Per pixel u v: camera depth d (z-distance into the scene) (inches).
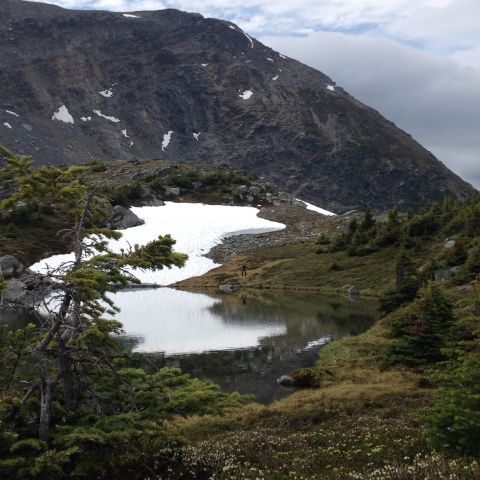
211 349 1456.7
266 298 2728.8
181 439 512.7
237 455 538.6
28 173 468.8
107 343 454.9
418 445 518.0
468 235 2785.4
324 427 683.4
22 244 3378.4
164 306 2418.8
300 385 1061.1
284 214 5610.2
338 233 4753.9
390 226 3735.2
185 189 6127.0
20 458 386.3
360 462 491.5
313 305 2409.0
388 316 1638.8
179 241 4471.0
